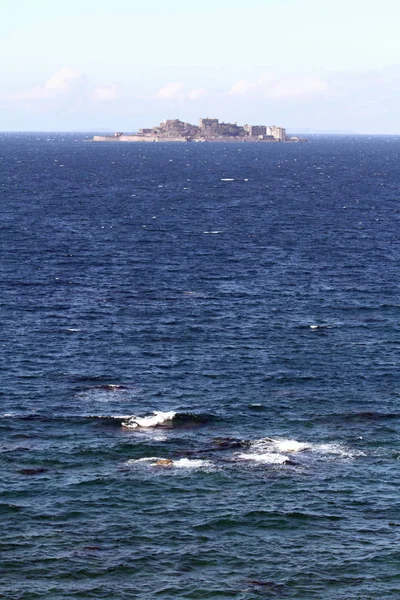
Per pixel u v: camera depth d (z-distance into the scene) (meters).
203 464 169.50
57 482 161.88
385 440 183.25
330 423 191.88
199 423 190.50
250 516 150.38
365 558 138.75
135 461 170.88
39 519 148.75
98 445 177.88
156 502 155.00
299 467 169.12
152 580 132.38
